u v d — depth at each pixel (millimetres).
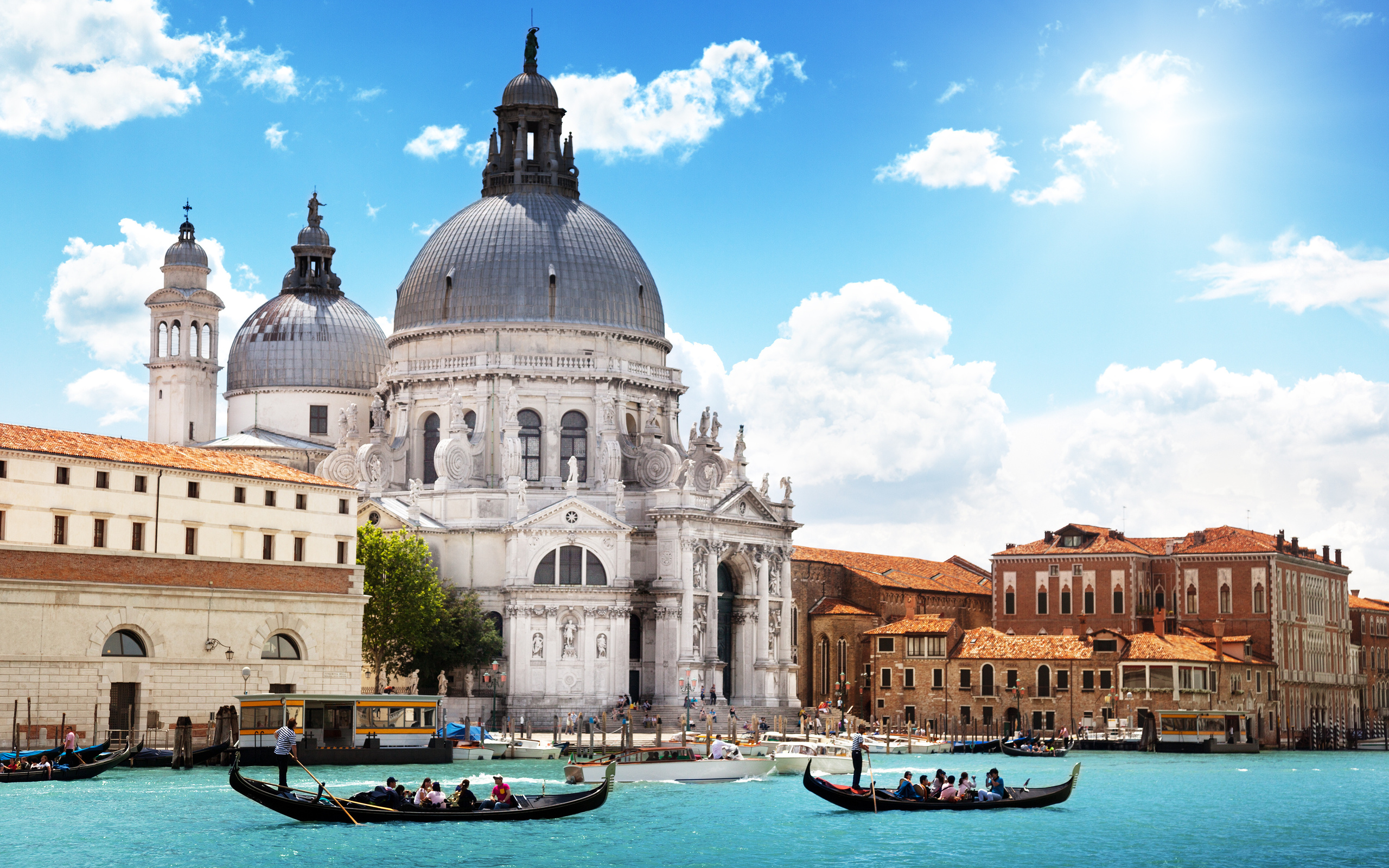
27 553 99125
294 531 114062
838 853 70812
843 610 175750
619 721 141750
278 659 112188
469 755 110000
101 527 103188
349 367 170125
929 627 163750
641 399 160625
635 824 78875
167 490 106812
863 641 171250
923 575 196625
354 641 116375
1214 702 155250
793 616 174250
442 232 162875
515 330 155625
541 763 108062
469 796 76812
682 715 145000
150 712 103938
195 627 106750
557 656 144000
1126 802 93938
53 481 100812
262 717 99062
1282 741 168750
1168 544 174250
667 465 155000
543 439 154625
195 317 165625
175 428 163750
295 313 171125
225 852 68562
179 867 65312
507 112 165750
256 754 98562
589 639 144500
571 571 146250
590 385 156125
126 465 104438
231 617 108875
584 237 160750
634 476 157375
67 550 100938
